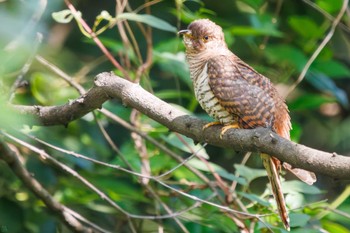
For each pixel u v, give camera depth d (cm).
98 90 771
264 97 881
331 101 1230
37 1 534
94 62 1217
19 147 1073
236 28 1213
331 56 1302
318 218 964
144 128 1112
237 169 991
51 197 931
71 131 1164
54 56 986
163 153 1105
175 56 1154
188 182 1046
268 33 1218
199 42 979
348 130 1462
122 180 1205
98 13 1441
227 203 984
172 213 967
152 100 761
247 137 680
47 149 1095
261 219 901
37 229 1094
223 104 880
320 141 1469
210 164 1021
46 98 1147
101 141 1238
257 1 1262
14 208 1070
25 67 784
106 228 1178
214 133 733
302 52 1324
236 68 905
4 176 1098
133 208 1109
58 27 1338
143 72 1107
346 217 993
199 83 921
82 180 891
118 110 1173
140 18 955
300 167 622
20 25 458
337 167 590
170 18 1415
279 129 885
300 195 969
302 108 1252
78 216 941
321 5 1296
